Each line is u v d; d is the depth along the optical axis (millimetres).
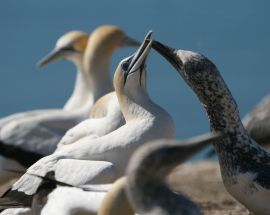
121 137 13047
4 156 19109
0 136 19250
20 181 13047
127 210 10398
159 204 9344
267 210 12688
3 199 13133
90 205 11391
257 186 12594
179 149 9250
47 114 19641
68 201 11625
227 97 12930
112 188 10461
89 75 20500
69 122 19406
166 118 13312
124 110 13484
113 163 12914
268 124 18969
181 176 20266
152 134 13109
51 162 12922
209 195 17922
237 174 12766
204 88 12969
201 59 12984
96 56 20578
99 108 14688
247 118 19719
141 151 9266
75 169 12727
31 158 19094
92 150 12969
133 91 13453
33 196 12773
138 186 9273
